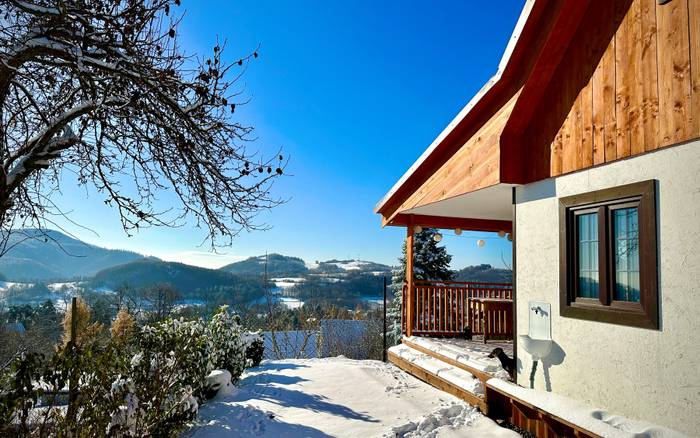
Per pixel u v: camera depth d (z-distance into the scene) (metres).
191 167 4.25
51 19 3.28
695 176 3.59
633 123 4.14
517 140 5.77
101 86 3.74
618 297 4.38
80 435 3.68
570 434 4.42
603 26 4.60
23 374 3.45
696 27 3.59
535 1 5.02
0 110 3.53
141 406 4.79
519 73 5.57
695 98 3.57
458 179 6.93
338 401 6.96
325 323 25.97
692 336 3.53
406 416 6.10
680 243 3.68
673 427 3.64
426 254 21.72
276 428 5.68
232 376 8.45
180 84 3.69
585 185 4.76
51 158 3.86
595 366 4.47
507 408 5.55
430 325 10.38
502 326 9.52
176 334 6.79
